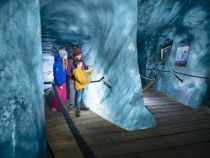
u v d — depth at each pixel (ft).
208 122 17.11
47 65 25.70
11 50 6.46
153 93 30.04
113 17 15.55
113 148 12.50
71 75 18.80
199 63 21.84
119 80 16.46
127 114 15.89
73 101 19.88
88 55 19.99
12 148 6.02
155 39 32.45
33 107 7.43
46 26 18.15
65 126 15.90
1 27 6.14
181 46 25.04
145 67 36.76
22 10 7.50
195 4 20.44
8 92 6.13
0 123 5.77
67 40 20.66
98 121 17.06
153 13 23.99
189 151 12.24
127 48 16.17
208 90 21.33
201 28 21.43
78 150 12.21
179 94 25.09
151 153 11.96
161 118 18.19
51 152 11.80
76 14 16.43
